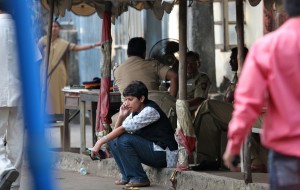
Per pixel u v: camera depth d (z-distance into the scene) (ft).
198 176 61.77
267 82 32.01
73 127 127.44
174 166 64.69
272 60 31.65
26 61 23.25
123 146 63.77
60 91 92.02
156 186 65.10
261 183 57.16
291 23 32.24
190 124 63.36
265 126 32.83
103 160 72.33
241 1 59.67
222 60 109.50
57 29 94.43
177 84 71.72
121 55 124.36
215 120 67.62
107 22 72.49
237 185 58.13
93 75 131.64
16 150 58.03
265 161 66.85
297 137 31.86
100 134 72.69
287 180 32.09
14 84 56.54
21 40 23.25
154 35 116.47
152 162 64.69
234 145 31.86
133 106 63.52
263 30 93.76
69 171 75.77
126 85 71.72
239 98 31.89
